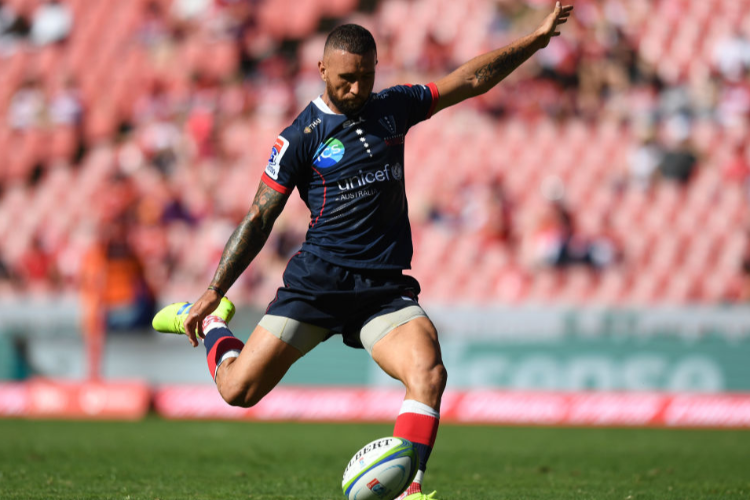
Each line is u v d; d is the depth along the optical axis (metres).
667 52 60.16
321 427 34.28
